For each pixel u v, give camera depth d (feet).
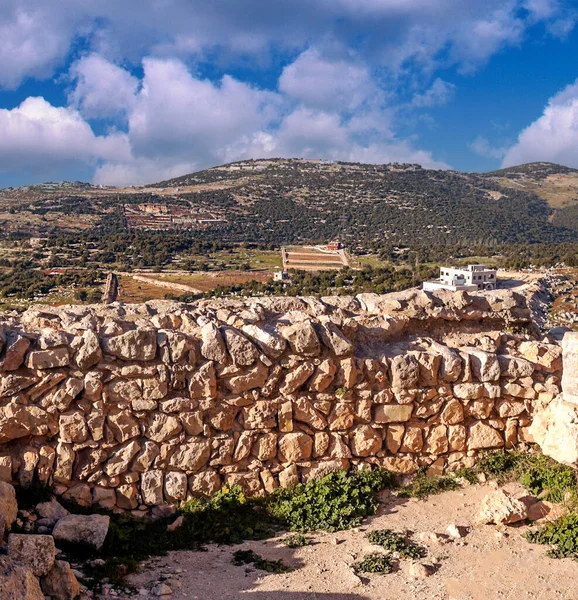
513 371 34.35
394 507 30.40
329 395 31.71
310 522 28.58
